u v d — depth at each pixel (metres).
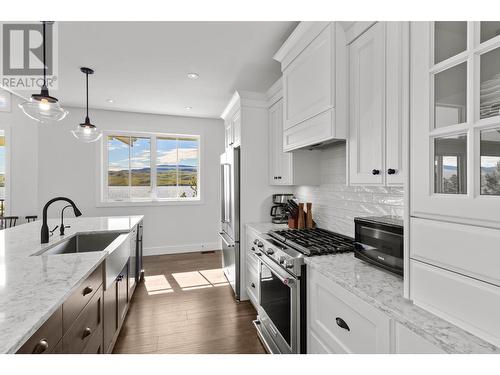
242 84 3.07
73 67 2.60
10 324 0.77
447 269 0.74
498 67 0.67
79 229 2.39
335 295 1.20
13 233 2.16
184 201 4.68
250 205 2.90
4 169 3.88
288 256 1.54
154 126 4.51
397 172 1.18
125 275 2.34
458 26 0.75
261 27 1.92
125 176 4.45
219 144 4.87
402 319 0.81
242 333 2.18
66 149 4.11
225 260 3.38
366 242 1.30
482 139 0.68
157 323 2.33
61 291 1.01
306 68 1.80
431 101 0.80
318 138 1.66
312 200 2.58
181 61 2.48
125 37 2.05
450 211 0.73
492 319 0.63
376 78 1.30
